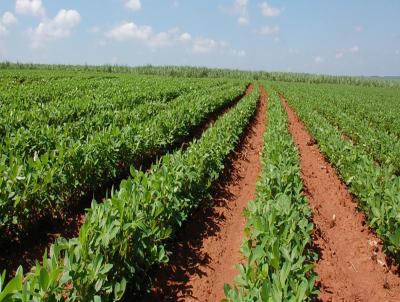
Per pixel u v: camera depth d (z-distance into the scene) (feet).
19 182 18.15
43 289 9.57
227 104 78.95
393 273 18.47
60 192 21.12
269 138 36.09
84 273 11.03
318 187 30.83
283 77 303.07
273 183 22.18
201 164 24.36
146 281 15.53
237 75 294.05
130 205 14.85
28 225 19.22
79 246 11.64
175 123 37.99
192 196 21.72
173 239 19.39
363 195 22.45
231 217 24.06
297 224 16.97
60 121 40.86
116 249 13.28
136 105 60.80
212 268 17.92
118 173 28.12
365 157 28.04
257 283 12.40
